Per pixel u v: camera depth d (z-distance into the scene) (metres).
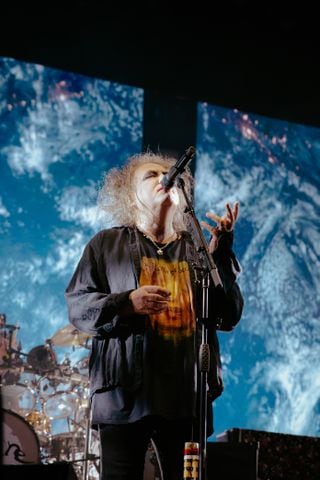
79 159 7.14
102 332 2.69
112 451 2.66
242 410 6.98
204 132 7.66
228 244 2.98
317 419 7.18
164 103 7.61
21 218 6.84
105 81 7.42
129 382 2.64
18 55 7.21
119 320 2.67
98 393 2.70
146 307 2.62
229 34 7.77
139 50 7.59
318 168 7.90
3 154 6.94
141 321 2.71
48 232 6.88
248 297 7.27
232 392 6.99
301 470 4.59
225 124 7.75
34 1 7.31
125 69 7.53
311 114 8.12
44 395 6.04
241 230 7.45
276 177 7.73
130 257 2.83
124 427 2.65
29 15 7.29
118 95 7.45
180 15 7.64
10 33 7.23
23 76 7.16
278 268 7.44
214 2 7.65
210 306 2.89
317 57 7.98
